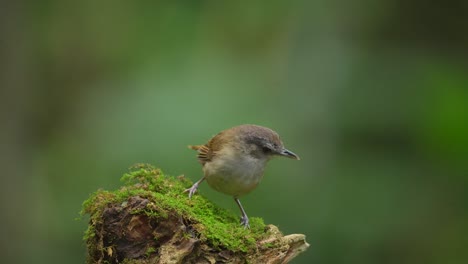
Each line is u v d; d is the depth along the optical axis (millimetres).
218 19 16656
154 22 16844
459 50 15500
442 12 15445
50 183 15297
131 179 8094
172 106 14156
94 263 7191
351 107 14328
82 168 14742
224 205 12984
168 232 7023
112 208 7023
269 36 16312
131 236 7008
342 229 12953
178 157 13367
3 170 15336
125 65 16875
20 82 16422
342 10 15469
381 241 12898
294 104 14578
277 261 7566
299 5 15859
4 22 16094
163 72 15250
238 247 7289
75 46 18000
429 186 13656
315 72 14984
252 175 9469
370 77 14695
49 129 17562
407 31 15516
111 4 17688
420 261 13016
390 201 13312
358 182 13492
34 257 14297
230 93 14500
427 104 14242
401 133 14102
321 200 13234
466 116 13938
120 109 14695
